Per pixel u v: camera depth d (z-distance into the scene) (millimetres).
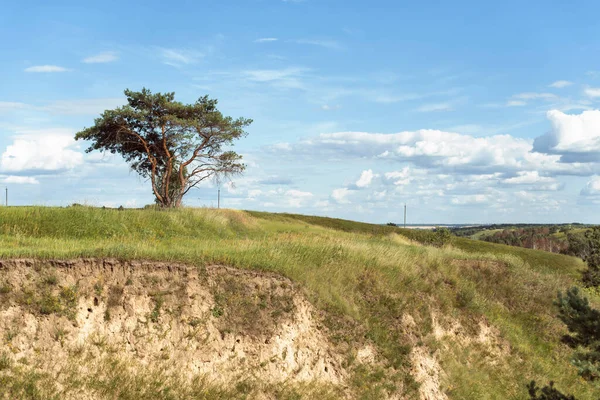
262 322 15508
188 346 14125
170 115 43125
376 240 35750
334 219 65625
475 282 26047
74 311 13281
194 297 15062
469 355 19844
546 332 24125
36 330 12617
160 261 15570
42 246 17828
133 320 13969
